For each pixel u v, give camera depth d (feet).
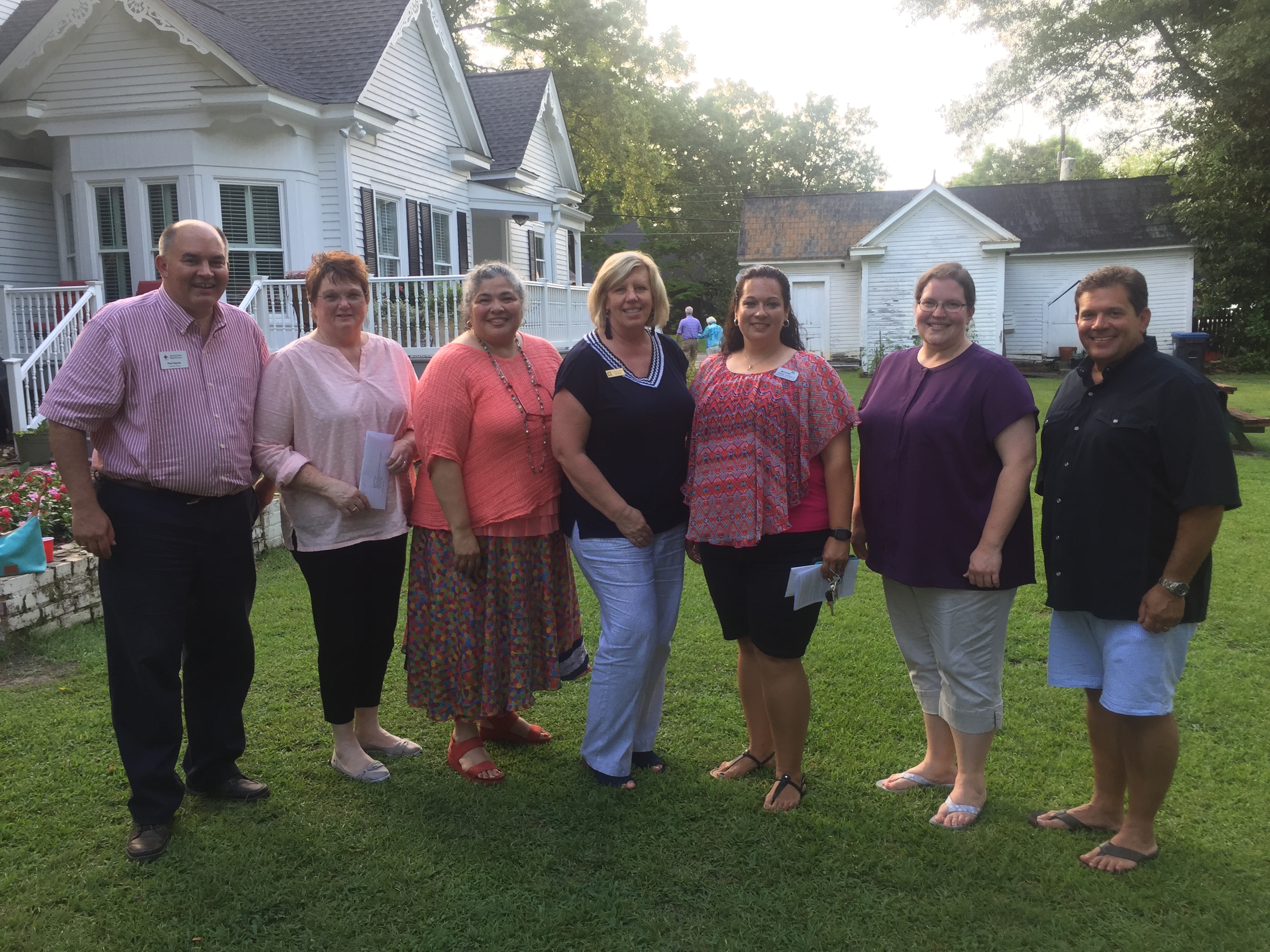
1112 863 8.90
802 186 173.68
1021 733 12.01
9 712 12.37
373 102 43.88
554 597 10.96
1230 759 11.14
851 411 9.84
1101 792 9.61
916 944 7.91
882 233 75.56
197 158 37.86
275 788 10.65
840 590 9.89
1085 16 77.15
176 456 9.32
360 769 10.89
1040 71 81.00
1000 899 8.44
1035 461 9.35
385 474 10.31
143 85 37.60
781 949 7.86
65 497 18.33
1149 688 8.61
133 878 8.81
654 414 10.00
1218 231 75.66
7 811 9.93
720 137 164.96
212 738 10.19
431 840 9.51
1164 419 8.36
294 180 39.83
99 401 8.93
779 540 9.84
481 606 10.64
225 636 10.11
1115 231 79.20
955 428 9.37
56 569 15.39
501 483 10.39
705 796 10.47
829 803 10.28
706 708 12.93
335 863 9.11
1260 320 77.00
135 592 9.27
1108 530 8.70
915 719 12.49
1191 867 8.89
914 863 9.07
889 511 9.89
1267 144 72.79
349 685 10.78
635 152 93.35
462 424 10.27
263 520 20.66
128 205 38.60
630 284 9.89
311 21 45.88
